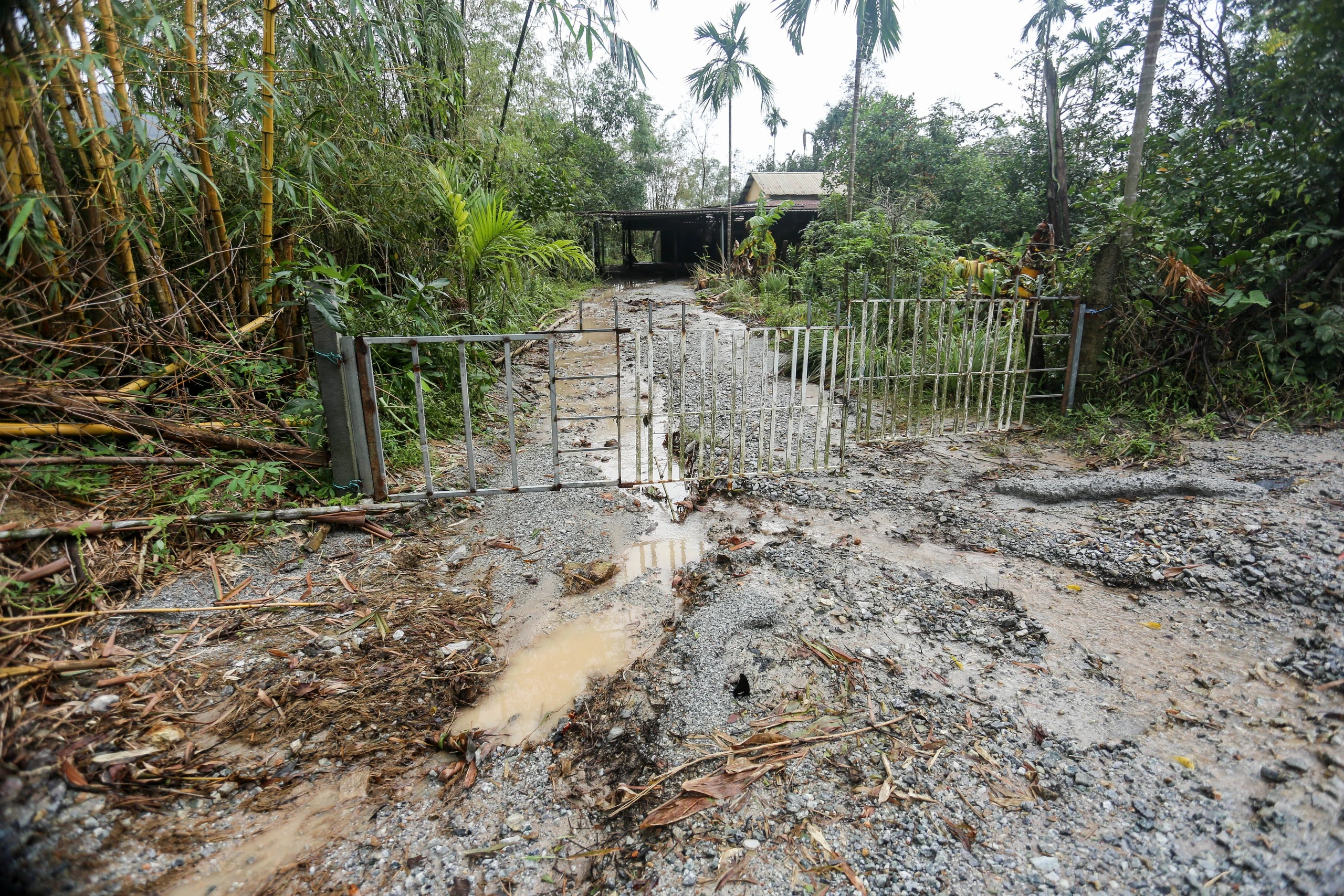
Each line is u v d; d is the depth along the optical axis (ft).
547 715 6.75
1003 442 14.48
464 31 19.57
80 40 8.52
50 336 9.43
